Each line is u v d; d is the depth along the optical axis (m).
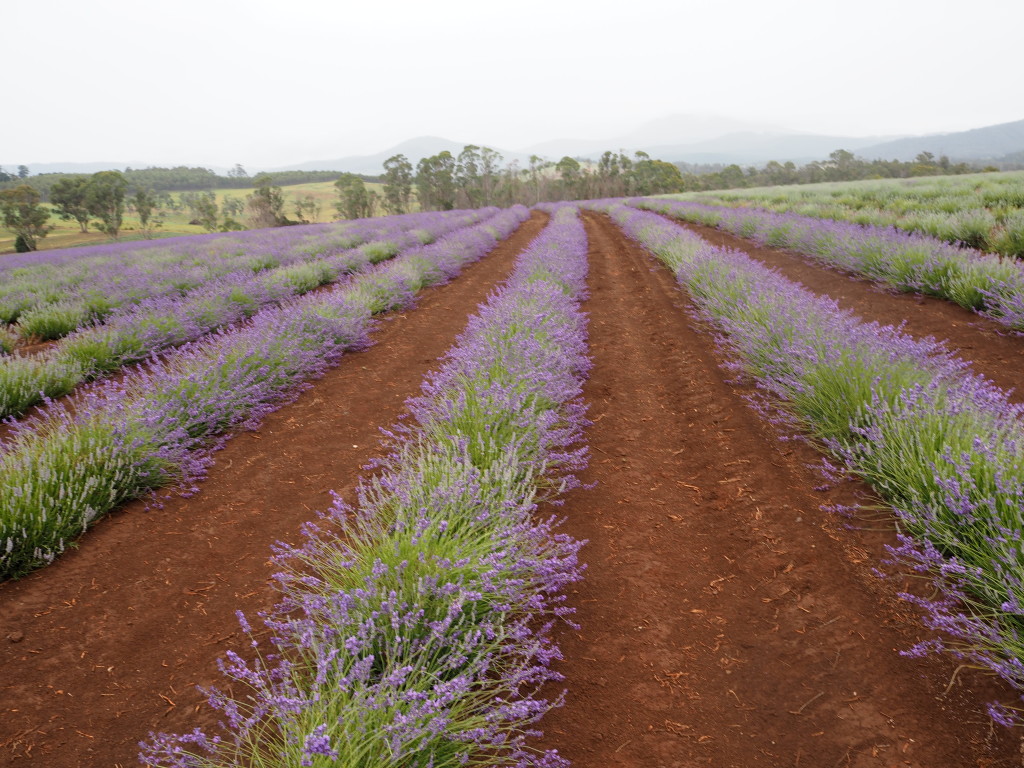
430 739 1.98
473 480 3.49
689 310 9.46
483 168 111.81
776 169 154.75
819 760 2.23
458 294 12.34
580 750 2.31
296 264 15.38
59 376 6.84
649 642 2.88
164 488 4.55
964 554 2.96
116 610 3.20
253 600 3.24
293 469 4.82
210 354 6.66
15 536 3.55
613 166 114.19
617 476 4.51
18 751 2.35
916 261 9.35
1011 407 3.97
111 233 93.81
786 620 2.94
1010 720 2.26
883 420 3.85
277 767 2.07
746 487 4.17
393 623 2.39
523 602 2.95
